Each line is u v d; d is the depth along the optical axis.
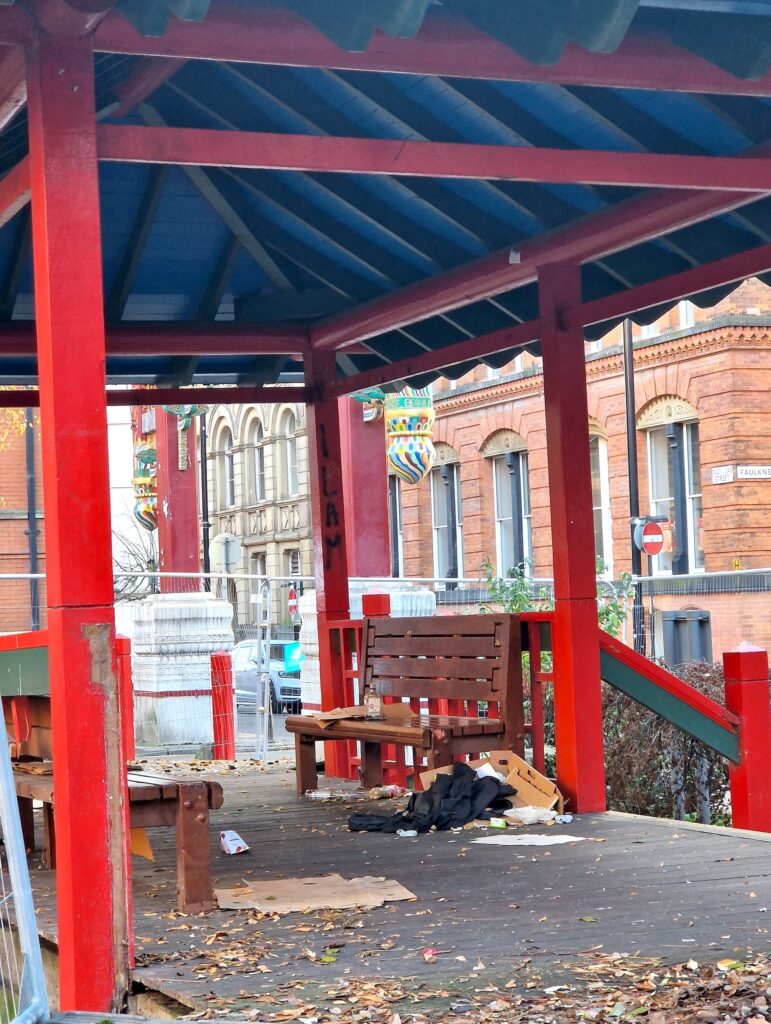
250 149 5.76
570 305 8.35
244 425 44.72
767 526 26.38
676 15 5.46
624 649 8.53
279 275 10.15
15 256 9.25
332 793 9.66
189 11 4.53
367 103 7.02
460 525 35.09
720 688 10.45
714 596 25.38
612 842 7.25
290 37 5.34
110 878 5.09
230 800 9.56
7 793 4.25
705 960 4.75
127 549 41.28
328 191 8.64
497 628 8.72
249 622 43.28
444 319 10.38
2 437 34.47
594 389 29.69
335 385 10.64
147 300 10.31
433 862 6.84
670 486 28.17
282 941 5.28
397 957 4.95
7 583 35.50
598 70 5.54
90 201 5.28
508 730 8.53
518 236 8.51
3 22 5.21
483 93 6.84
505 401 32.88
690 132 6.93
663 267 8.75
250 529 44.62
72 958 5.03
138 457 25.72
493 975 4.66
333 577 10.85
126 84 6.77
